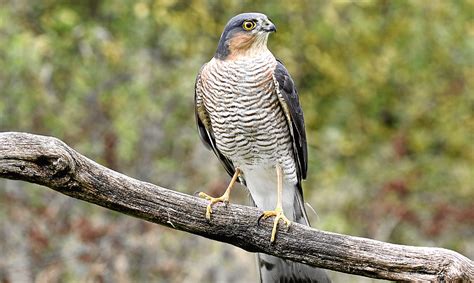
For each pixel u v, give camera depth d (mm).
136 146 14555
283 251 8250
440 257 7914
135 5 15531
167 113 14812
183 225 8172
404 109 18453
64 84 15312
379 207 15148
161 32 15898
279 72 9219
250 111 9203
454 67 18359
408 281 7957
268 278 9297
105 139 14094
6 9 14781
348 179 16078
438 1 17797
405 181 15719
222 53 9227
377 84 18109
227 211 8211
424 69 18109
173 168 14227
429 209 16016
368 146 17734
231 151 9484
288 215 9789
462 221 15688
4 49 14172
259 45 9219
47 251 13055
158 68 15359
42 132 14523
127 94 14602
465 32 17938
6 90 14352
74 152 7574
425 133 18109
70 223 13172
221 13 16625
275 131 9344
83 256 12867
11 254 13094
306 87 18219
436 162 17500
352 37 17656
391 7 18031
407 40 18000
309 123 17500
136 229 13227
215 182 13609
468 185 16984
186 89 14719
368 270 8055
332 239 8125
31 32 15359
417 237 15547
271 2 16875
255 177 9695
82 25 15578
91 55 15188
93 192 7758
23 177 7422
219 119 9320
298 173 9742
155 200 8008
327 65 17469
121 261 12922
